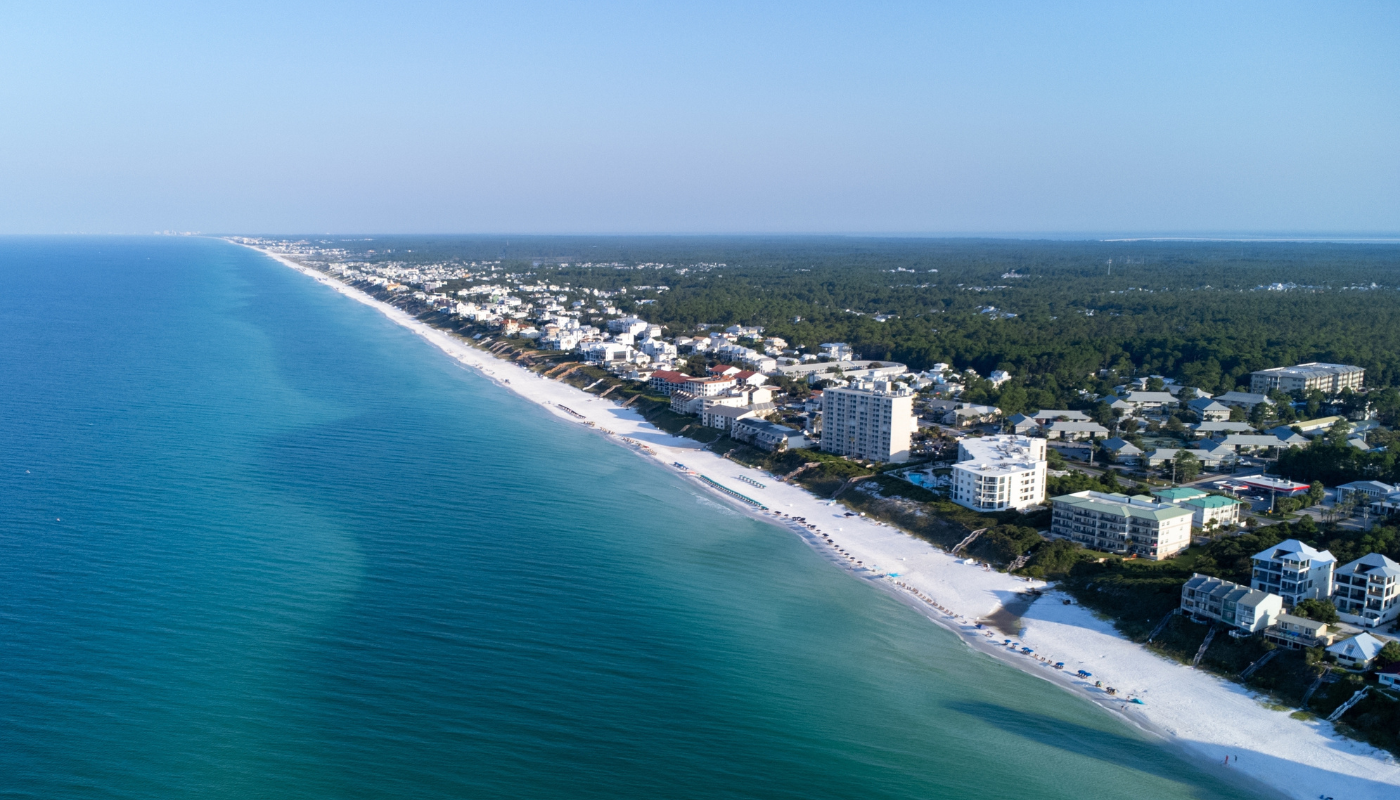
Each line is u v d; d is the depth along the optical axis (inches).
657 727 5693.9
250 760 5177.2
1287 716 6003.9
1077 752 5684.1
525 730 5580.7
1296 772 5482.3
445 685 6018.7
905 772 5378.9
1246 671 6471.5
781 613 7470.5
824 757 5482.3
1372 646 6215.6
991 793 5221.5
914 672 6604.3
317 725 5526.6
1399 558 7691.9
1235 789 5349.4
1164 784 5378.9
